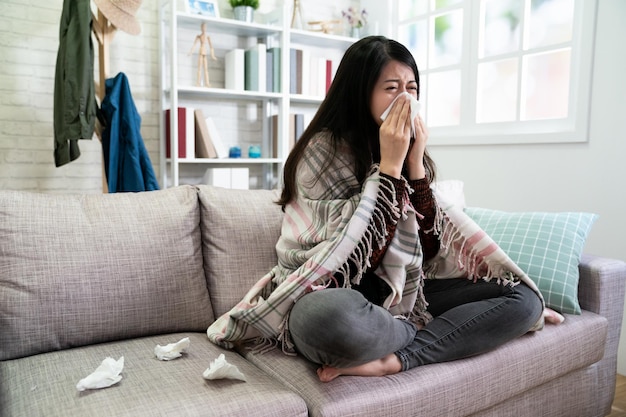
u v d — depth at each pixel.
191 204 1.66
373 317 1.22
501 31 3.11
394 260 1.41
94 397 1.08
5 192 1.47
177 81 3.39
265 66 3.45
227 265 1.65
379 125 1.45
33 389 1.15
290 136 3.61
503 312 1.44
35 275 1.38
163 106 3.30
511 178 2.88
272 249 1.71
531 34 2.95
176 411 1.04
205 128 3.25
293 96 3.54
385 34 3.89
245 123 3.69
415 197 1.48
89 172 3.20
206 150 3.24
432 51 3.59
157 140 3.40
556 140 2.63
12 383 1.20
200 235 1.68
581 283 1.84
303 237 1.45
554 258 1.80
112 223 1.52
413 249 1.44
